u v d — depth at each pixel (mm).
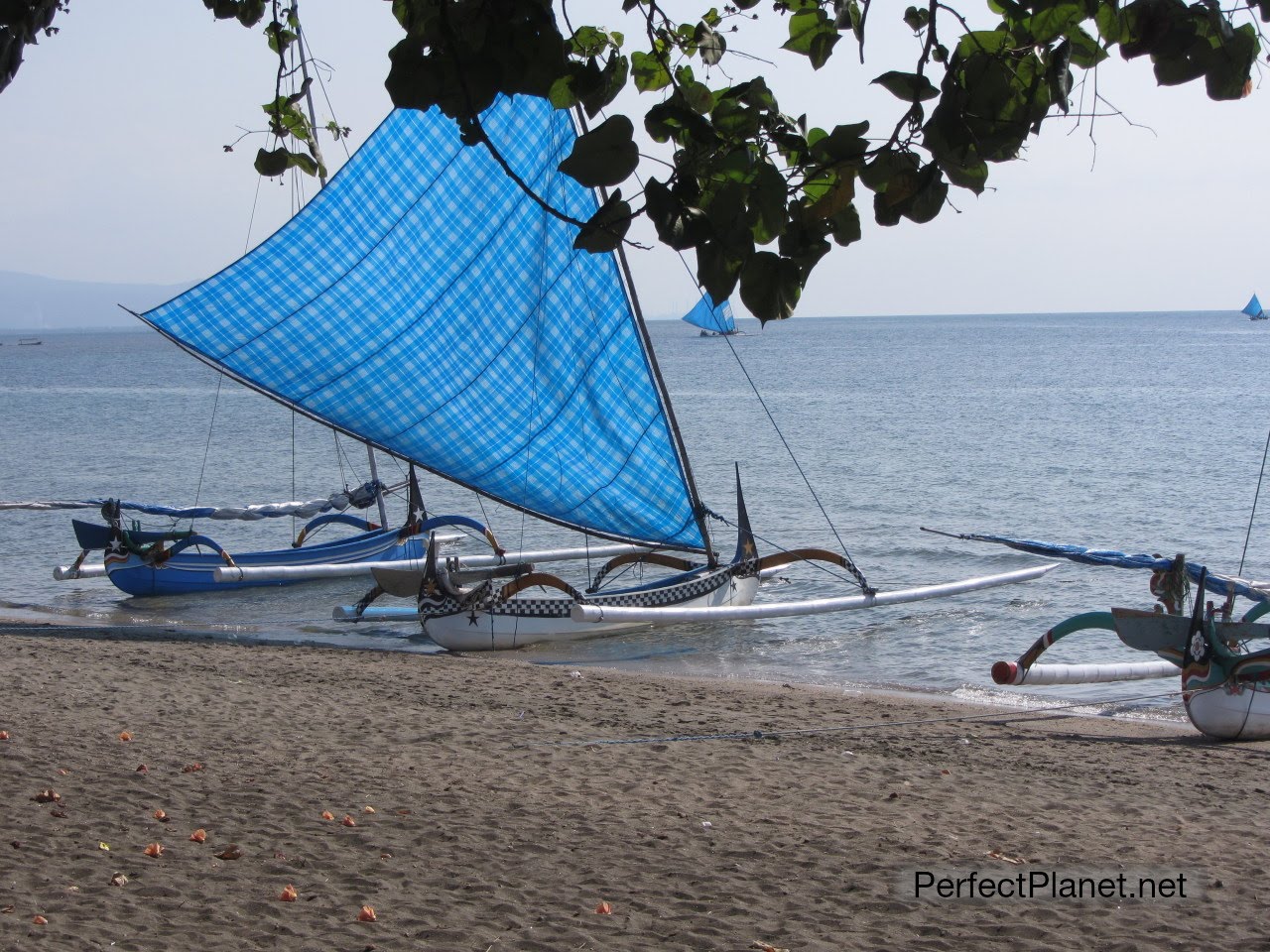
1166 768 10906
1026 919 6832
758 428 58938
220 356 18234
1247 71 3535
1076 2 3537
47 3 3922
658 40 4344
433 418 19031
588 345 18672
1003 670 13758
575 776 9852
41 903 6574
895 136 3586
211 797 8773
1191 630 12383
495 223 18406
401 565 20281
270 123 5352
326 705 12414
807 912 6887
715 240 3500
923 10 3842
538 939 6391
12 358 180625
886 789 9758
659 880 7387
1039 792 9836
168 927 6352
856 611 20219
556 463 19125
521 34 3689
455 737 11117
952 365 119688
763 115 3695
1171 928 6711
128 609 21203
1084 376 98500
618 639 18266
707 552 19844
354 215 18266
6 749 9789
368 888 7086
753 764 10547
